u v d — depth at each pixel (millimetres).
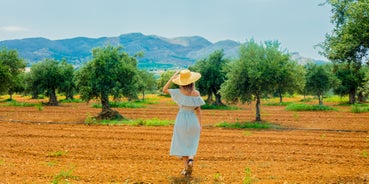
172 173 8352
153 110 37719
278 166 9297
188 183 7461
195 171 8602
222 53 44625
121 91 25500
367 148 12781
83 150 11680
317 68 46281
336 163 9906
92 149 11906
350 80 51219
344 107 45625
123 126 20281
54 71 46906
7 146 12344
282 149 12227
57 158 10336
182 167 9094
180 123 7797
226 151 11648
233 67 24016
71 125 20625
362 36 13945
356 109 35969
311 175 8164
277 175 8148
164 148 12203
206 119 27062
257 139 14781
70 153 11141
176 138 7863
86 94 25875
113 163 9617
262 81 23156
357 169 9008
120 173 8219
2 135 15453
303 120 26375
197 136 7938
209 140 14297
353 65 15906
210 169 8844
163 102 61781
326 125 22609
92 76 25750
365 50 14883
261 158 10477
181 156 8086
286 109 40594
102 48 26953
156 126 20406
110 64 26078
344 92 53312
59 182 7281
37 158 10312
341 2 16281
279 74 22766
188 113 7855
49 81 47031
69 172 7969
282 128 20078
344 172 8555
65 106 44969
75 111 34656
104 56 25984
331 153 11547
